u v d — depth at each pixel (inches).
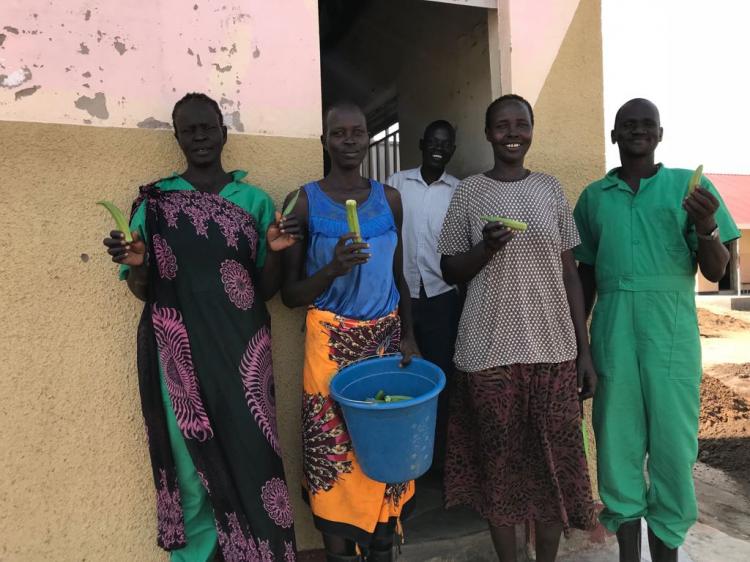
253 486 77.0
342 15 168.7
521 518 85.1
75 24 81.5
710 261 83.9
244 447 76.7
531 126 84.3
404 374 84.9
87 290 83.4
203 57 86.7
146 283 76.4
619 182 91.8
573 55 106.7
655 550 94.3
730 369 289.6
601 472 93.2
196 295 75.6
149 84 84.7
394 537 88.3
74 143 82.2
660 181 89.4
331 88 212.2
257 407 78.0
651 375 88.2
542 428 82.0
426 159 123.0
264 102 89.7
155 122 85.3
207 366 75.8
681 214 87.0
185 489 80.2
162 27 84.8
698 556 106.6
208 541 84.1
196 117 77.9
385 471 73.5
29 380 81.3
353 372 80.9
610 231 91.6
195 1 85.9
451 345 119.0
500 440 81.9
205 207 77.2
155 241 74.7
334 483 80.7
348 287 81.3
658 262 88.2
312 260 82.4
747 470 154.6
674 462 88.4
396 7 147.0
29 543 82.2
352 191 84.2
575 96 107.0
